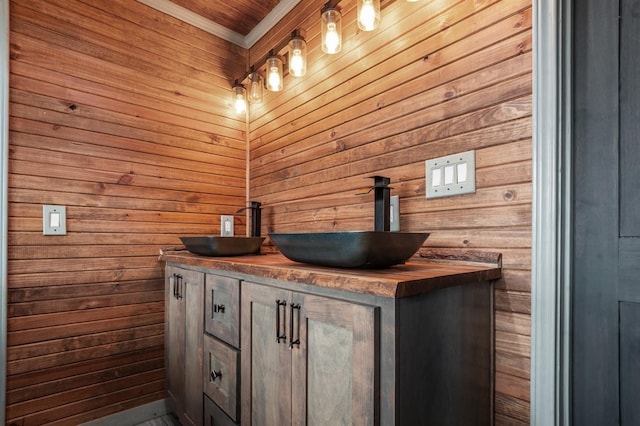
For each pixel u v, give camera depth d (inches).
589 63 32.5
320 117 61.0
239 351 44.4
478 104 38.3
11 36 54.8
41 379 56.5
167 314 66.1
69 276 59.5
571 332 32.2
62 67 59.4
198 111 75.4
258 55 79.7
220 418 47.7
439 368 29.6
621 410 29.8
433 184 42.1
